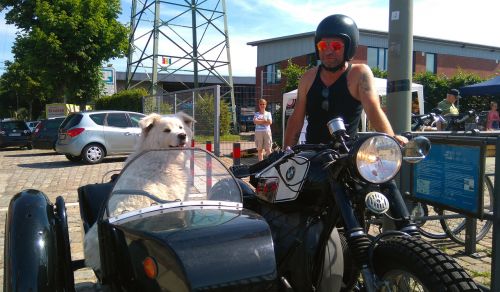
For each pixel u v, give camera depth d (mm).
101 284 2752
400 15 4758
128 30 25969
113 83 31172
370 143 2066
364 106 3023
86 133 14273
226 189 2779
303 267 2367
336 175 2236
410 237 2029
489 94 13344
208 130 14984
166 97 18578
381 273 2053
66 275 2664
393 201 2254
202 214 2393
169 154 2848
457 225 5465
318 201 2387
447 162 4133
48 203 2873
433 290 1792
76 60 24594
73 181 10828
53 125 17656
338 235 2500
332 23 3088
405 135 2988
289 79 22859
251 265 2033
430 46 36312
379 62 33656
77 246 5207
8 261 2393
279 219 2635
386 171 2100
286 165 2600
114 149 14672
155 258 2092
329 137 3273
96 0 24500
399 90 4820
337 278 2393
